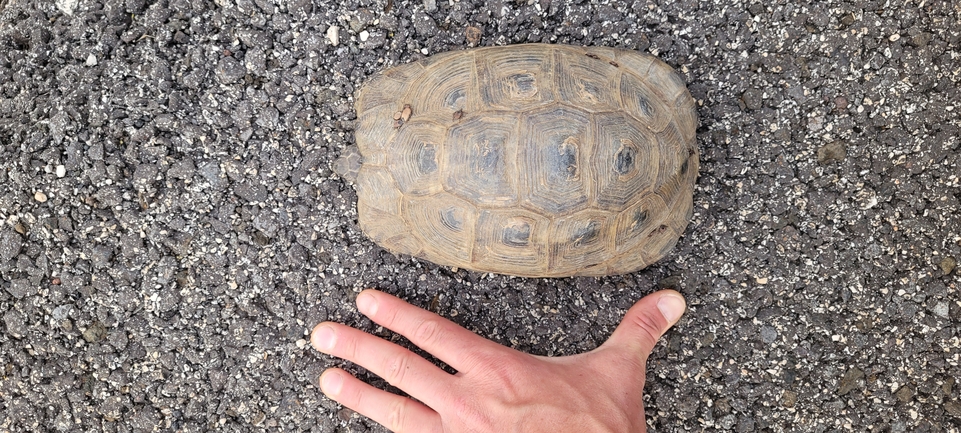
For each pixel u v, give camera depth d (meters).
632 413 0.33
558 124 0.29
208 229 0.37
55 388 0.37
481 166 0.29
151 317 0.38
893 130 0.38
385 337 0.38
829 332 0.39
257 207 0.37
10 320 0.37
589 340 0.38
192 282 0.38
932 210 0.38
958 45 0.37
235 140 0.37
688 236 0.38
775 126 0.38
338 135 0.37
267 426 0.38
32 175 0.36
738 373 0.39
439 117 0.31
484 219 0.30
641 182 0.30
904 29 0.37
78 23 0.36
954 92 0.38
